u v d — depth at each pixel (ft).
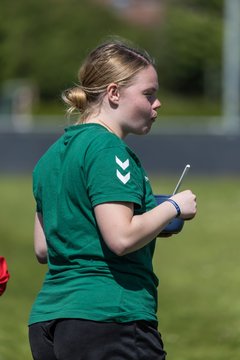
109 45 30.32
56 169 30.01
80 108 30.45
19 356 59.47
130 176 28.53
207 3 465.06
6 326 67.46
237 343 66.18
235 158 203.92
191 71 464.65
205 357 62.23
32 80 463.83
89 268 28.94
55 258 29.76
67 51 465.06
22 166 209.46
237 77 261.65
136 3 483.92
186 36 460.96
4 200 168.45
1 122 354.13
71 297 28.73
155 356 29.01
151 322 29.12
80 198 29.12
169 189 180.34
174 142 205.05
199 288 90.07
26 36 470.80
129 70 29.68
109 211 28.09
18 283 89.81
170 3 470.39
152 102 30.09
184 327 72.49
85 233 29.12
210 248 116.06
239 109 262.06
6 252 110.93
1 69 467.52
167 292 88.38
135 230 28.02
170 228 31.19
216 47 459.32
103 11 478.59
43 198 30.40
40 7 474.08
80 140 29.45
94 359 28.35
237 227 134.31
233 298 83.71
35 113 440.04
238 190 180.75
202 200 165.78
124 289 28.84
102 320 28.30
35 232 32.01
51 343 29.35
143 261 29.53
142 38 468.75
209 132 207.10
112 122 29.91
